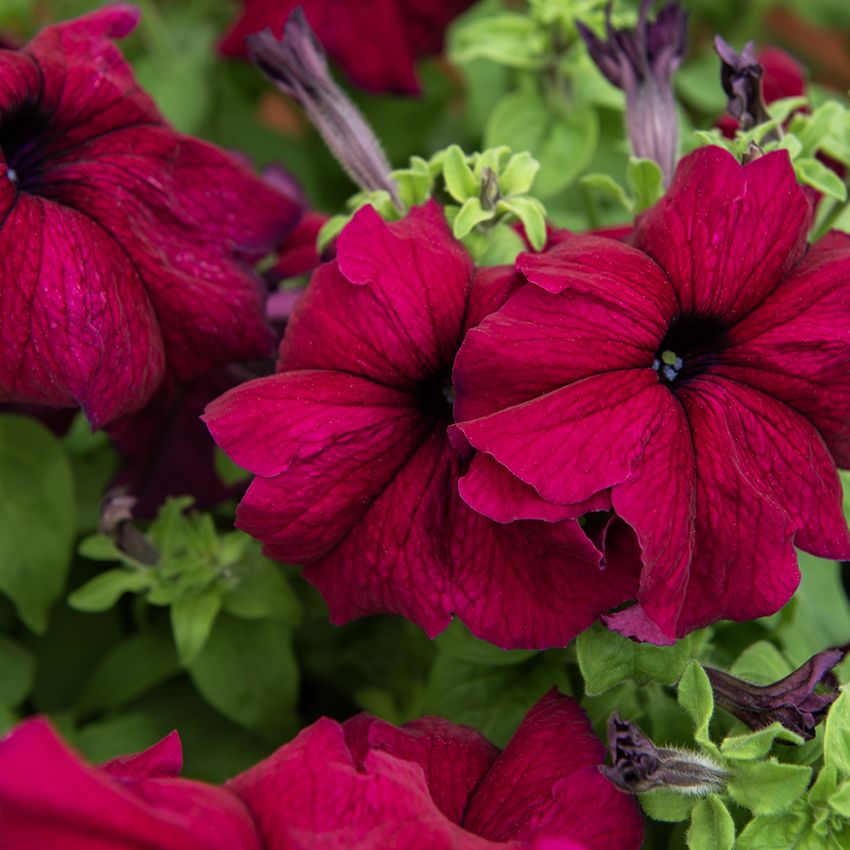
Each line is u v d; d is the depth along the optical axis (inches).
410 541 15.6
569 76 20.6
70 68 17.3
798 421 15.5
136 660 19.4
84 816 12.7
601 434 14.8
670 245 15.7
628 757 15.0
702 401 15.5
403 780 14.4
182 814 13.6
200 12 25.8
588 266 15.5
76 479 20.5
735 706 15.8
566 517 14.6
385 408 15.7
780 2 26.3
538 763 15.6
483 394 15.1
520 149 20.5
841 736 15.1
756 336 15.7
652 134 17.8
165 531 18.1
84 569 20.5
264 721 18.6
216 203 17.7
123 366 16.7
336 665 19.7
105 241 16.9
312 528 15.5
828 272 15.6
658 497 14.8
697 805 15.2
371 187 18.0
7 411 19.0
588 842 15.1
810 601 18.5
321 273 15.9
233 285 17.5
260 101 24.6
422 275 15.8
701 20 26.0
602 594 15.2
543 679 17.2
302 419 15.4
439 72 24.5
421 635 18.7
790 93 19.8
